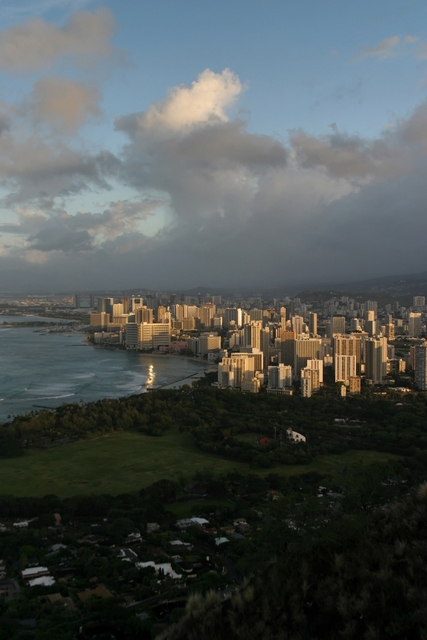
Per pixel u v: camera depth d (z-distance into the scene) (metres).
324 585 29.34
